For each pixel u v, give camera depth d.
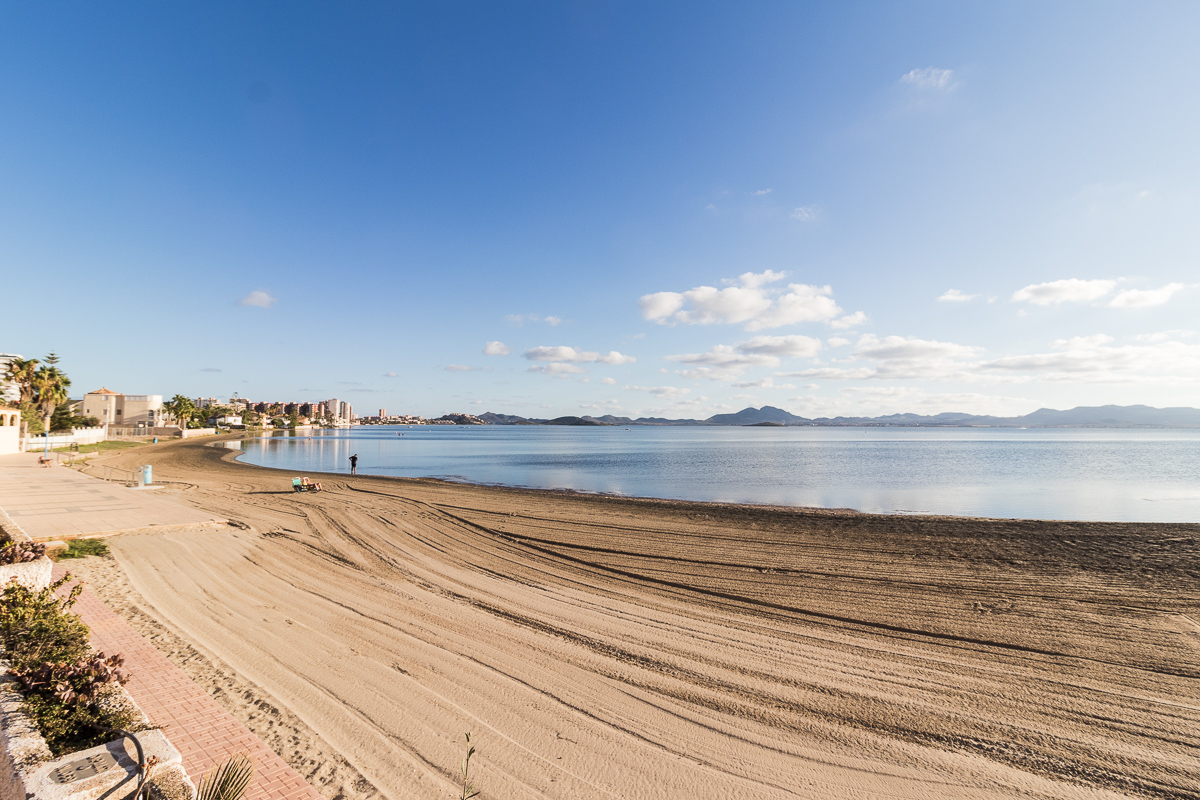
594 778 4.69
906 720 5.84
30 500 17.75
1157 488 34.12
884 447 98.31
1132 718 5.94
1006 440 142.62
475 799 4.30
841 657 7.55
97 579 9.54
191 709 5.12
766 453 76.81
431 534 15.93
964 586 11.20
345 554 12.98
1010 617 9.31
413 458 61.50
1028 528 17.45
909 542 15.43
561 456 67.81
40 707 3.47
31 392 52.28
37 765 2.89
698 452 79.12
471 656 7.20
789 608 9.76
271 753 4.52
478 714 5.68
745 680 6.75
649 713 5.86
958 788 4.71
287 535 14.81
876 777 4.84
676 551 14.25
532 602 9.76
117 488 22.22
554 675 6.72
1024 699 6.36
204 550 12.36
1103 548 14.59
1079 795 4.63
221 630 7.54
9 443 39.78
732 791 4.58
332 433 167.62
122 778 2.88
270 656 6.78
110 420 93.44
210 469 35.72
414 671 6.63
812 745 5.32
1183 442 125.00
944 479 39.72
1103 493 31.48
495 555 13.55
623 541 15.43
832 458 65.75
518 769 4.76
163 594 9.01
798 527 17.70
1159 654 7.75
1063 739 5.50
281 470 37.75
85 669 3.98
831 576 11.91
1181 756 5.21
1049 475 43.53
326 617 8.43
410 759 4.79
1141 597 10.47
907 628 8.77
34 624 4.66
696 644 7.91
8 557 7.46
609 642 7.89
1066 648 7.96
